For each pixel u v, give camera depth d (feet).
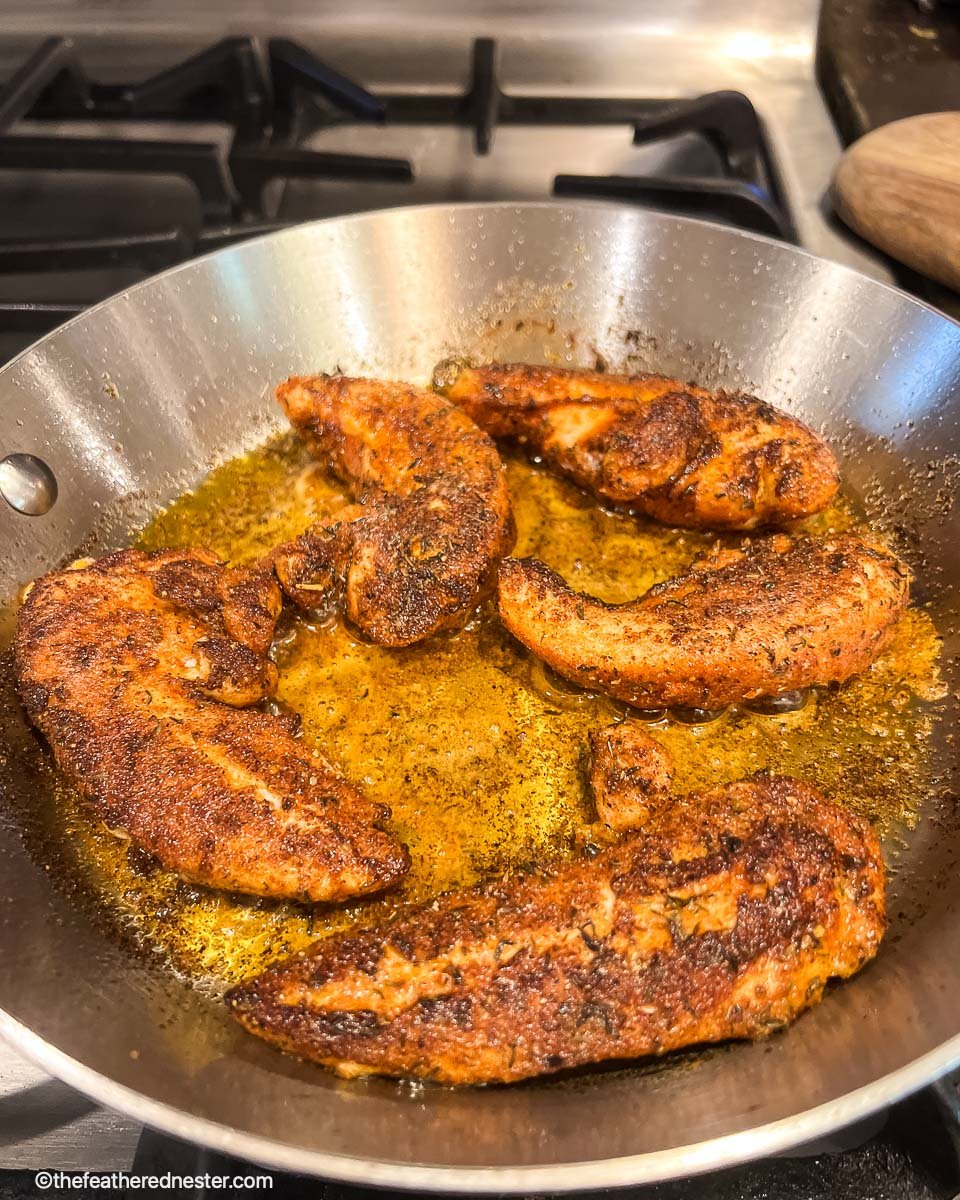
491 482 0.76
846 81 1.14
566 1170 0.42
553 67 1.23
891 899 0.61
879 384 0.82
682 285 0.89
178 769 0.61
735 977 0.53
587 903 0.55
